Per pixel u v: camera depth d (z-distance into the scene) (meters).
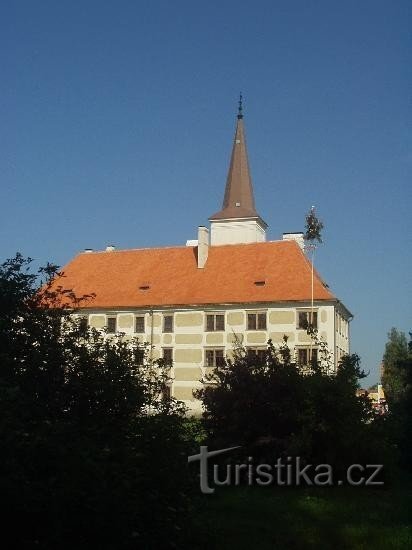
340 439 19.75
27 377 10.70
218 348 66.44
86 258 77.62
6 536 8.02
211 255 73.38
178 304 68.12
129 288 72.19
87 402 10.99
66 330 11.71
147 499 9.20
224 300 67.00
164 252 76.00
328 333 63.66
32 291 11.48
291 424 20.47
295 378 20.67
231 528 13.36
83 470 8.12
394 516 15.19
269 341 23.22
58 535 7.96
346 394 19.91
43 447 8.11
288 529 13.60
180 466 10.19
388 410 22.80
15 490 7.50
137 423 10.58
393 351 91.50
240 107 93.31
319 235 62.22
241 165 91.50
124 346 12.02
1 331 10.83
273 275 68.44
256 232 88.56
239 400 20.48
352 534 13.21
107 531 8.45
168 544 9.60
